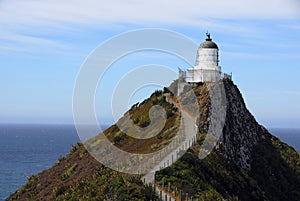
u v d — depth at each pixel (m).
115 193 35.94
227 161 57.28
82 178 50.91
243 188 53.91
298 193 70.06
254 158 71.75
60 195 48.62
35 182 62.16
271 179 69.31
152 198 35.06
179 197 36.97
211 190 41.44
